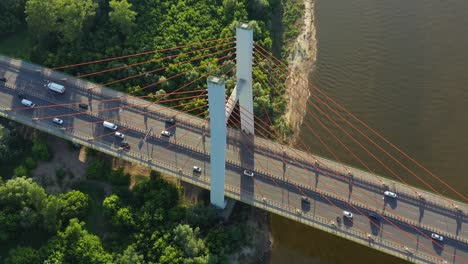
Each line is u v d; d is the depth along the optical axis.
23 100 187.50
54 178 178.75
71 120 183.12
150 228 160.38
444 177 178.25
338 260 165.50
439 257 146.38
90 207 170.62
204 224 163.62
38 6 198.38
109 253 157.75
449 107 196.25
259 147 174.50
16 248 157.50
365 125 194.00
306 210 158.38
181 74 198.88
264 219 172.50
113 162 183.38
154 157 172.25
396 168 181.38
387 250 149.12
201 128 179.00
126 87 197.00
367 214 155.88
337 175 165.38
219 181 155.75
